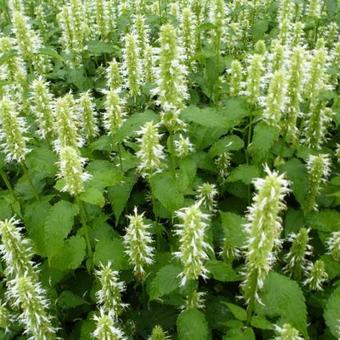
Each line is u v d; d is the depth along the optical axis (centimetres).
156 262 39
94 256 38
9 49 55
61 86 69
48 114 46
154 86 53
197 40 64
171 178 38
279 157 47
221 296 40
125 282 40
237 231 33
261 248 28
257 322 32
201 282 42
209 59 57
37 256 45
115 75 55
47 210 40
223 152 46
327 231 43
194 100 59
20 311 39
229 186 49
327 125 52
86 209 43
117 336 31
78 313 41
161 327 37
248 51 70
